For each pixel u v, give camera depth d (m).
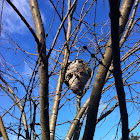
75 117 3.13
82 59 3.26
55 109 3.00
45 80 2.12
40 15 2.18
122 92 2.16
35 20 2.15
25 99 2.77
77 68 3.18
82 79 3.16
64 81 3.12
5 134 2.61
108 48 2.22
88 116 2.26
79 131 3.17
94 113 2.23
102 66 2.21
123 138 2.43
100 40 2.80
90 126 2.25
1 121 2.65
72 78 3.17
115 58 1.94
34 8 2.18
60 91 3.03
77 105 3.54
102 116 3.33
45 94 2.14
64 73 3.12
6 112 2.81
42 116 2.20
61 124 3.05
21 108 3.12
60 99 2.79
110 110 3.36
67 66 3.17
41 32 2.10
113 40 1.83
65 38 3.09
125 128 2.37
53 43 2.15
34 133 2.74
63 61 3.17
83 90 3.23
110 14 1.72
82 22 2.96
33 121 2.79
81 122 3.21
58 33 2.16
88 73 3.22
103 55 2.22
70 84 3.19
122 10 2.27
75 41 3.09
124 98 2.21
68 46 3.21
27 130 2.97
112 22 1.74
